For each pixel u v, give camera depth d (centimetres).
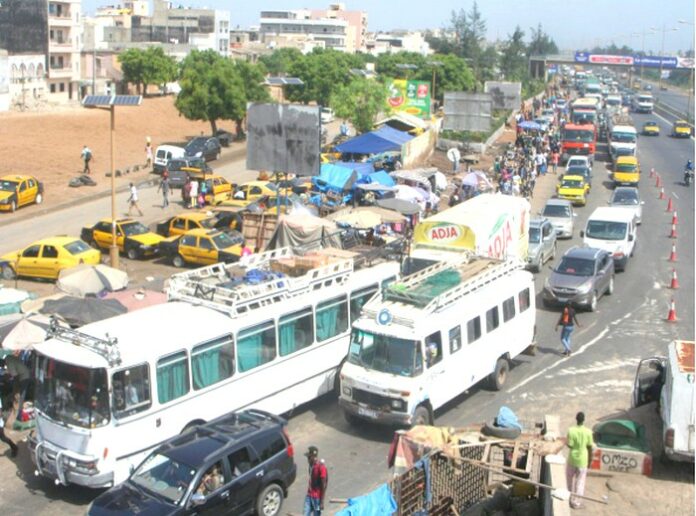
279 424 1502
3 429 1731
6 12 8781
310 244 2542
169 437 1603
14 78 8200
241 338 1767
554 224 3984
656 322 2709
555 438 1540
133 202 4297
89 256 3078
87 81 9650
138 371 1548
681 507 1504
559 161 6731
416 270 2486
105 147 6519
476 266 2230
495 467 1420
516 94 8738
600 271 2928
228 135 7275
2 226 3941
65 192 4791
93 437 1488
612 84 19175
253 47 17575
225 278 1984
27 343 1867
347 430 1880
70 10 9331
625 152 6462
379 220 3159
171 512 1294
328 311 2008
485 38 15875
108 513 1304
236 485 1380
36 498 1553
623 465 1647
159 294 2244
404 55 11981
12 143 6147
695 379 1555
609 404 2009
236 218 3659
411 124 6725
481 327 2025
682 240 4038
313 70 9206
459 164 6225
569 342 2386
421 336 1795
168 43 14138
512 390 2116
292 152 3347
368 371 1816
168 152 5575
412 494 1365
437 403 1850
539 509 1448
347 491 1580
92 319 1944
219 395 1711
